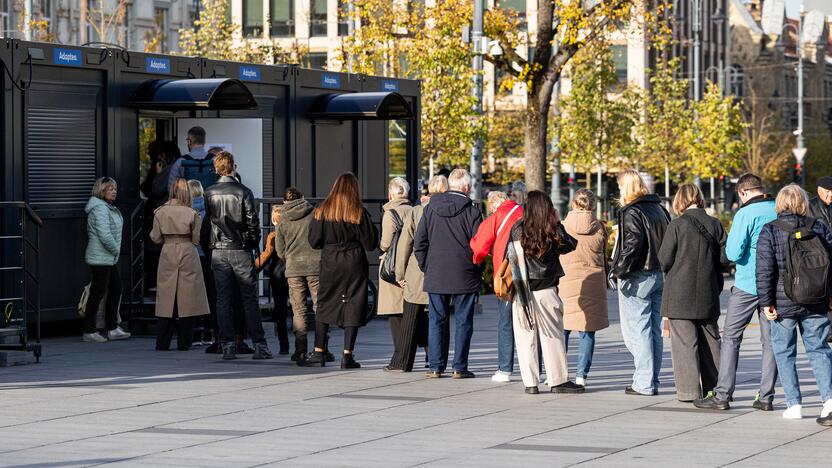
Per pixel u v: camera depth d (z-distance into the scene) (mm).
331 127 26516
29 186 20344
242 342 18891
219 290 18234
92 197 20656
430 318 16625
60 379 16359
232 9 77688
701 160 62938
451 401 14703
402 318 17188
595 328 15641
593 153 56938
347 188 17391
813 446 11977
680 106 64875
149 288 22156
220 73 23578
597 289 15695
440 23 39594
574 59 55750
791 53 143000
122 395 15016
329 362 18156
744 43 139000
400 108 26453
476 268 16453
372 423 13203
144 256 21938
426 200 18594
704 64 104250
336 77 26641
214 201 18172
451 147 40625
